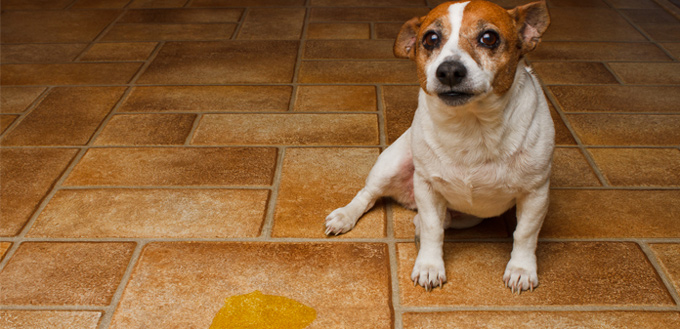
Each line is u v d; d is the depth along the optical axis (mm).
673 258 1189
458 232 1247
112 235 1245
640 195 1316
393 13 2176
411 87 1680
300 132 1507
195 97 1646
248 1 2328
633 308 1115
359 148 1452
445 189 1133
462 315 1108
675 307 1116
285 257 1201
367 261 1193
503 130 1073
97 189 1345
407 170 1245
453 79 1013
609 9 2193
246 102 1621
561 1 2297
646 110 1575
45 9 2252
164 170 1393
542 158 1089
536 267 1155
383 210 1294
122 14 2189
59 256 1206
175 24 2078
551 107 1591
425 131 1113
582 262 1185
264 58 1838
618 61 1799
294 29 2021
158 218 1278
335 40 1941
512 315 1107
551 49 1871
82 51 1887
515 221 1266
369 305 1125
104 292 1149
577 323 1095
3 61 1827
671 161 1404
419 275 1148
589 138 1479
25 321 1108
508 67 1044
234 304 1127
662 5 2207
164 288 1151
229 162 1413
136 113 1581
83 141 1481
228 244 1226
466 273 1172
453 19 1038
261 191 1337
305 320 1105
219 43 1932
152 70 1776
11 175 1379
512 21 1056
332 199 1317
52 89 1684
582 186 1342
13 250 1219
